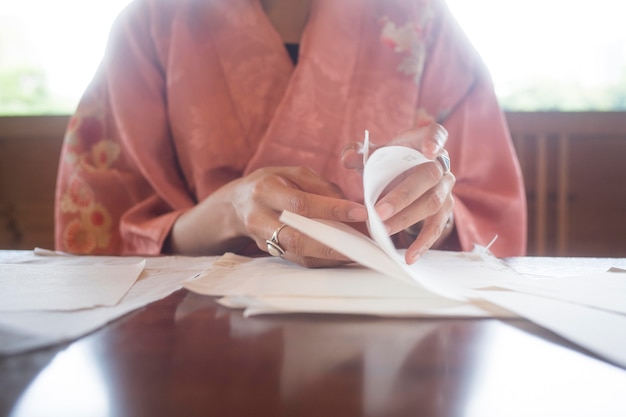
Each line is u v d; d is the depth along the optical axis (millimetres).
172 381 261
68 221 992
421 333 345
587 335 323
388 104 1000
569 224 1661
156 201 998
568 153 1640
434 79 1051
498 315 384
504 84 1688
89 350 310
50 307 391
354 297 416
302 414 225
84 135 1025
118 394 246
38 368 280
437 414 226
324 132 978
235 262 573
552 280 480
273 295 419
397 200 513
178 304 424
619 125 1603
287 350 309
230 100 1012
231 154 999
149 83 1038
